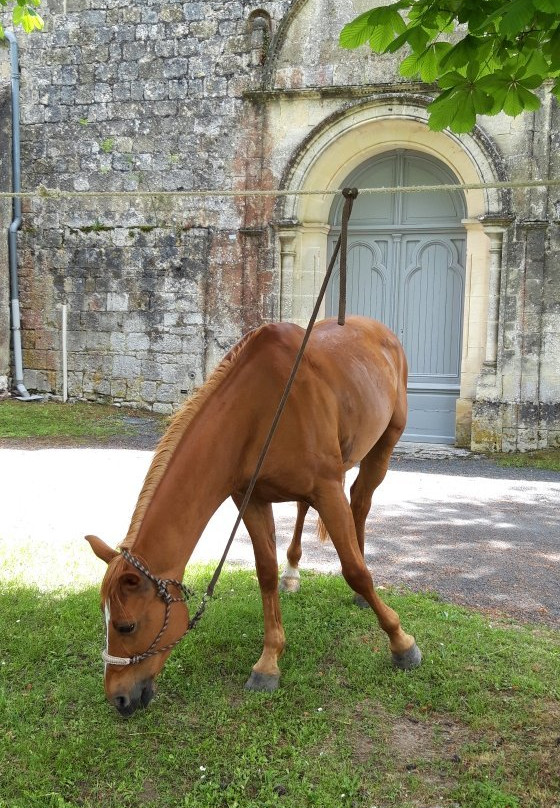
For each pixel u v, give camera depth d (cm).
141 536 269
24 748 300
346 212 339
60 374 1291
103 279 1236
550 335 988
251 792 277
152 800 273
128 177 1200
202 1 1133
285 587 460
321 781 280
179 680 355
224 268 1152
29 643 384
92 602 438
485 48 276
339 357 368
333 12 1066
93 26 1197
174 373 1201
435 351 1096
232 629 404
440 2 267
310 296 1125
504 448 1005
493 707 330
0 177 1245
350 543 338
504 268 990
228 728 316
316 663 372
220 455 296
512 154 984
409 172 1091
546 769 287
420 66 302
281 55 1095
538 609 449
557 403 995
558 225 974
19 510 662
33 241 1275
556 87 296
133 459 905
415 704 336
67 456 918
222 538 591
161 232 1187
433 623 414
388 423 427
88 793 277
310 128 1088
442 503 723
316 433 326
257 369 315
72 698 340
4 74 1241
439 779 284
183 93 1154
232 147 1133
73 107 1223
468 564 533
